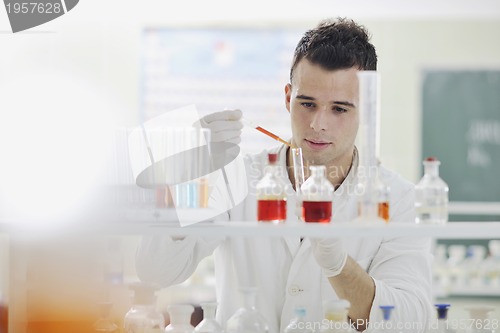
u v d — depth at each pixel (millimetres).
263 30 6082
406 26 6203
